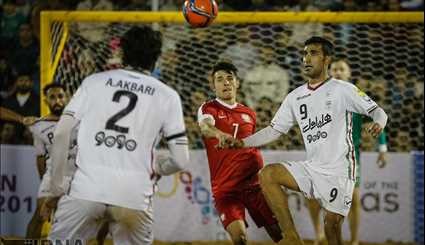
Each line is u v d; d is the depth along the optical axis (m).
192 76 30.56
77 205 15.30
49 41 27.33
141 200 15.48
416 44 30.33
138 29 16.39
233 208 21.09
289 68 30.55
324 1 33.94
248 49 30.61
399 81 30.39
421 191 28.58
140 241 15.82
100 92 15.85
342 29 30.50
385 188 28.62
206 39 30.52
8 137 31.48
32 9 34.25
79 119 15.78
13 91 31.53
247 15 27.27
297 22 27.38
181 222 28.52
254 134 20.50
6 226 29.06
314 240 28.22
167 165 15.90
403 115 30.33
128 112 15.71
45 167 25.62
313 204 26.22
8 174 29.16
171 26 30.34
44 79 27.20
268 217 21.56
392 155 28.64
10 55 33.50
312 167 19.48
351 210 25.66
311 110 19.72
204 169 28.55
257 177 21.53
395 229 28.64
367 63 30.55
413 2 34.16
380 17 27.34
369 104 19.22
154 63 16.52
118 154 15.52
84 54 29.22
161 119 15.87
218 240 28.58
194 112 30.08
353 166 19.48
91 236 15.88
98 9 33.97
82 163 15.52
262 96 30.11
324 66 19.84
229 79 21.81
